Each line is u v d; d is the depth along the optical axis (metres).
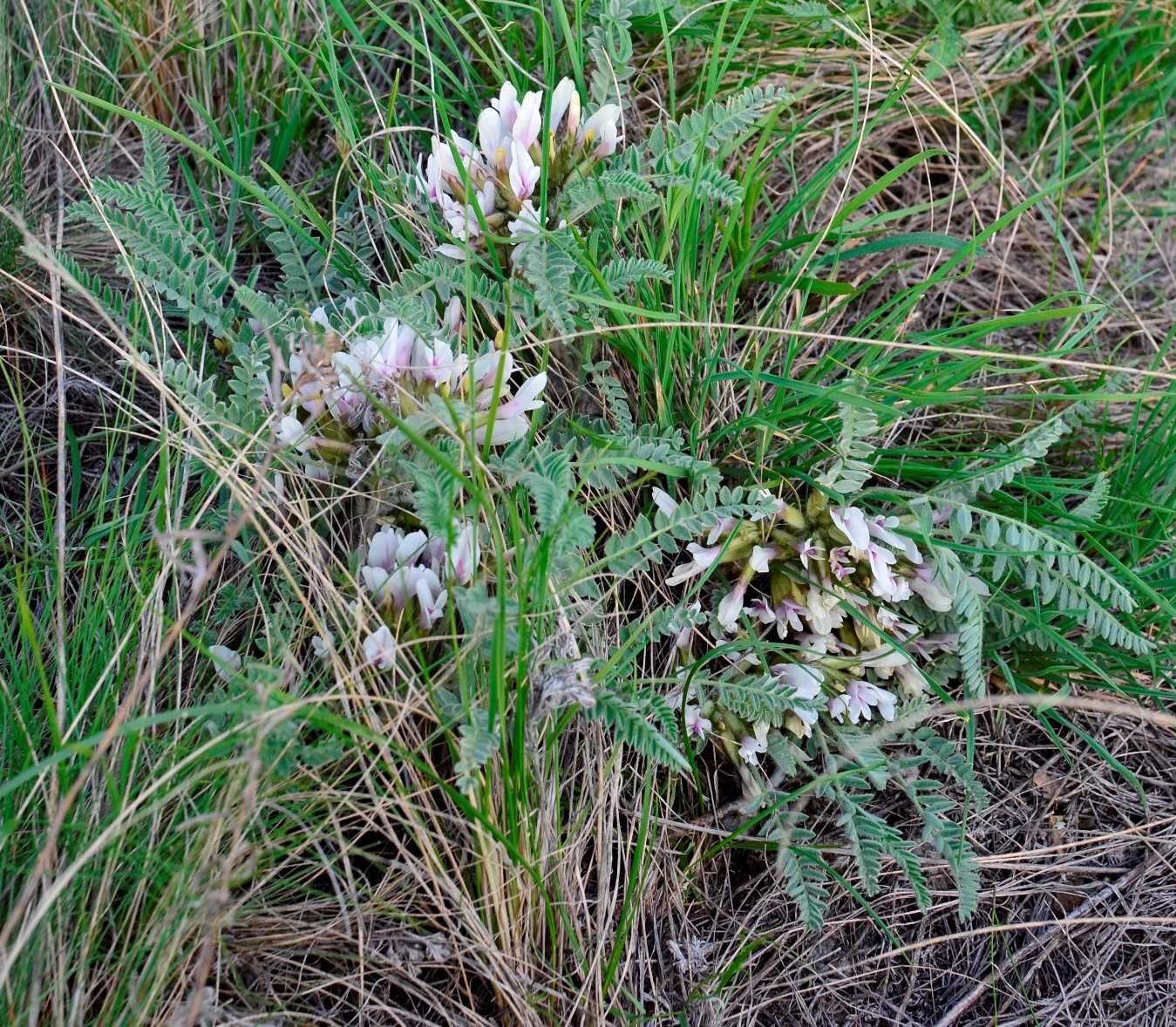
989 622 0.52
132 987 0.41
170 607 0.46
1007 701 0.47
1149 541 0.53
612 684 0.46
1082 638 0.52
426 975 0.45
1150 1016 0.50
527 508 0.46
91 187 0.47
